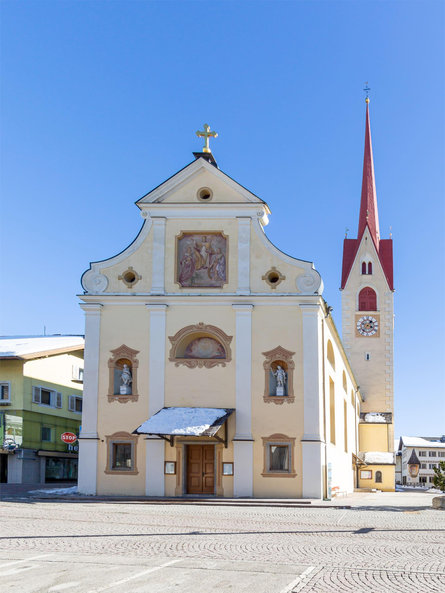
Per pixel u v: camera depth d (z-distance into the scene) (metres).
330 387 45.62
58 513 25.00
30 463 50.12
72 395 56.12
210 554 14.86
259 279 38.50
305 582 11.63
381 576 12.43
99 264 39.53
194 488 37.34
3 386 50.28
